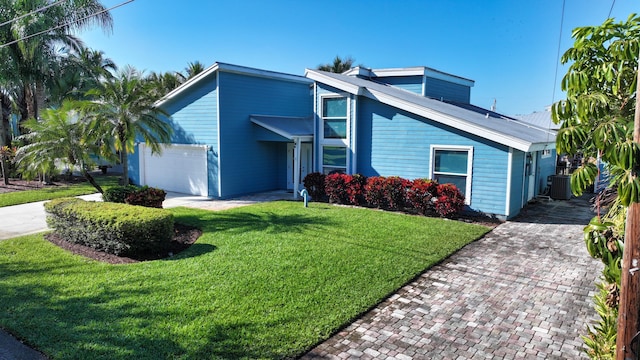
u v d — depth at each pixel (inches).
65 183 743.7
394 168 529.0
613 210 149.1
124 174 482.6
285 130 594.2
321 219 426.9
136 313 207.8
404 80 717.9
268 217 438.6
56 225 353.1
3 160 701.3
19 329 193.0
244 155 622.2
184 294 230.8
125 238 296.0
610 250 133.6
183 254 305.6
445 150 484.4
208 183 606.9
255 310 211.9
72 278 256.8
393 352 180.4
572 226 418.0
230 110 593.6
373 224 404.8
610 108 134.7
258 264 281.1
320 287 243.3
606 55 143.3
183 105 622.2
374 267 279.3
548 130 674.8
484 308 224.5
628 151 106.6
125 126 464.1
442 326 204.2
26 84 738.8
